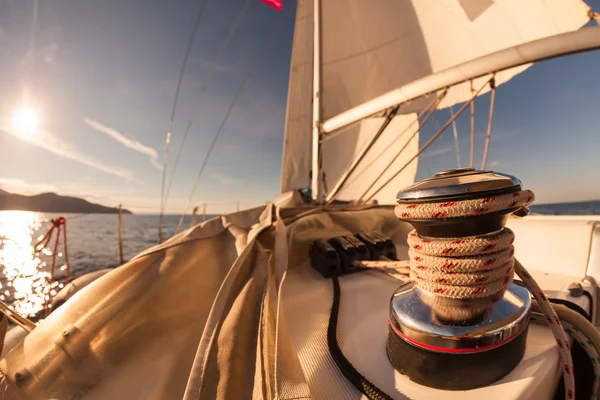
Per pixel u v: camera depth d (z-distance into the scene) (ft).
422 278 1.91
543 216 6.15
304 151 26.48
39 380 2.17
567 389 1.91
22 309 27.14
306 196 16.49
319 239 4.81
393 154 25.58
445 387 1.76
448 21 15.53
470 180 1.70
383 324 2.68
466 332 1.69
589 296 3.50
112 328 2.55
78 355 2.34
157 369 2.34
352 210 6.02
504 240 1.74
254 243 3.54
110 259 68.49
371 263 3.90
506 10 13.02
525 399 1.64
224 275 3.38
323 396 1.86
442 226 1.75
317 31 13.93
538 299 1.94
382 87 19.06
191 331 2.74
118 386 2.21
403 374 1.94
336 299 3.16
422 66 17.37
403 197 1.91
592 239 4.21
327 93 20.67
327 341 2.39
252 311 2.61
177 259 3.28
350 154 25.63
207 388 1.99
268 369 1.98
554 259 4.52
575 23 11.18
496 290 1.78
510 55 6.94
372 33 18.58
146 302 2.81
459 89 15.40
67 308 2.61
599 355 2.08
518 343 1.84
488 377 1.73
